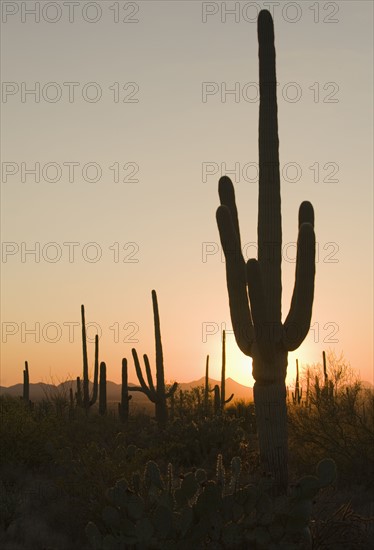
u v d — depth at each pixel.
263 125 12.54
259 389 12.02
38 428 17.56
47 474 16.28
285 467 11.90
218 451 17.39
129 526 9.13
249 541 9.09
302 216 12.92
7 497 12.48
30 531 11.26
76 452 16.11
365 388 16.17
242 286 12.09
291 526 9.10
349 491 13.91
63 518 11.73
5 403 21.50
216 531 9.10
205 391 31.48
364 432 15.15
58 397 28.19
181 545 9.06
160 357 26.97
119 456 12.87
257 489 9.23
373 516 11.52
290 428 15.86
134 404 34.78
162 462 16.25
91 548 10.45
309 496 9.20
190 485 9.45
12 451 16.81
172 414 27.69
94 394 33.38
